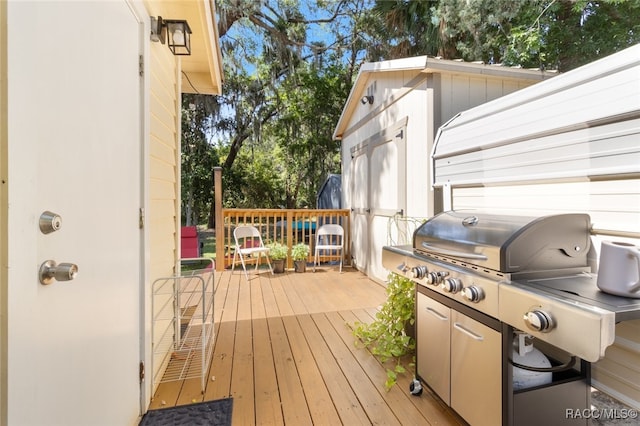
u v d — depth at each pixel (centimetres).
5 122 75
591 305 97
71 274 91
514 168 187
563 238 135
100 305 124
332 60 1071
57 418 94
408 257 188
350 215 569
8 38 75
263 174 1245
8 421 75
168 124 242
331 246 514
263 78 1002
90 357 115
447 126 263
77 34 107
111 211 135
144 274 174
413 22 739
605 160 137
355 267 541
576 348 94
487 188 211
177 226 266
